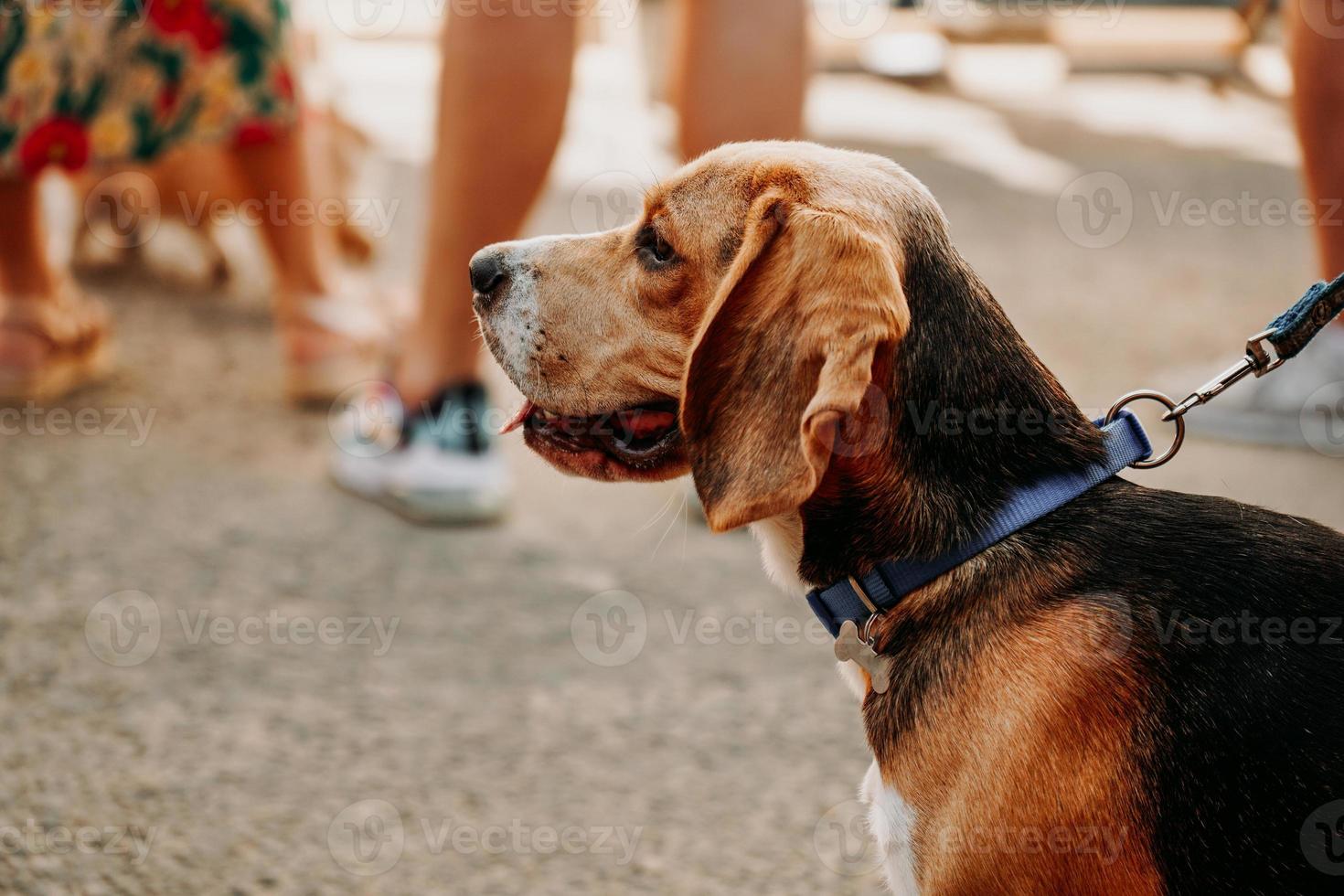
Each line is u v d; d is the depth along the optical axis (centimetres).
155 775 265
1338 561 180
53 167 403
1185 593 179
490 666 310
